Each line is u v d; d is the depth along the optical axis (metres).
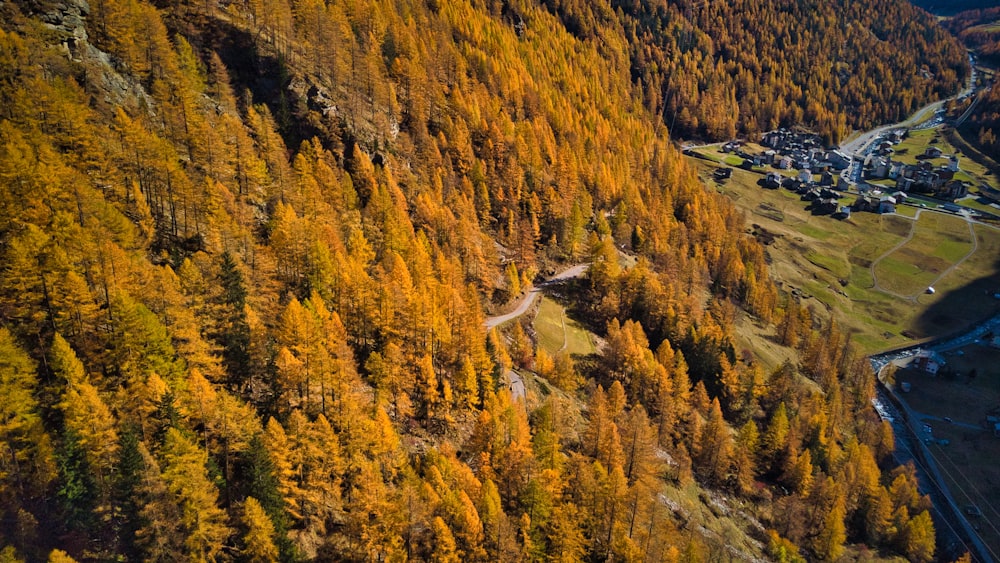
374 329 99.00
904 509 124.75
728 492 118.06
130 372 68.38
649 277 153.25
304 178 117.50
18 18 98.75
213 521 62.47
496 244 155.50
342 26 161.38
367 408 83.56
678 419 126.00
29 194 76.25
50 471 58.72
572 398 118.12
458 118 175.38
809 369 168.25
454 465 82.00
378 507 71.44
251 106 127.31
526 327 133.12
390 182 135.12
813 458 129.12
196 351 74.88
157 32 115.56
